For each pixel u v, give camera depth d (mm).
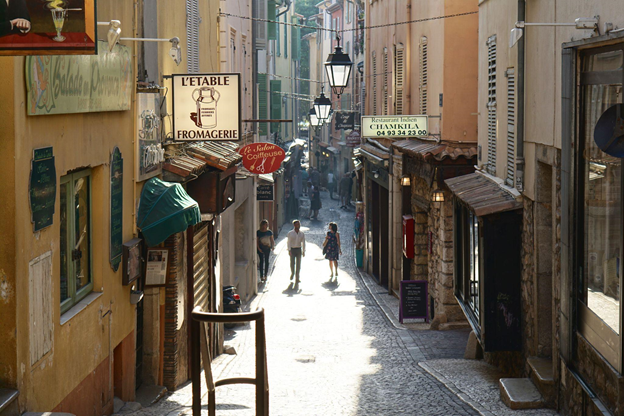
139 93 9328
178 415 8477
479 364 12250
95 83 7602
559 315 8602
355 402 9719
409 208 19875
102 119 8039
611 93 6777
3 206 5754
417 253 18984
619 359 6461
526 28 10148
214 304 13594
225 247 18422
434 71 16156
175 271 10422
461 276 13094
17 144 5785
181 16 12258
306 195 49281
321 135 56312
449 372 11570
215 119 10688
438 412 8938
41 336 6324
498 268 10352
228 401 9547
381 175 22750
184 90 10688
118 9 8562
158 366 10453
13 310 5797
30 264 6070
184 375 11188
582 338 7691
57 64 6516
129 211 9164
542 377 8930
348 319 17984
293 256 22500
